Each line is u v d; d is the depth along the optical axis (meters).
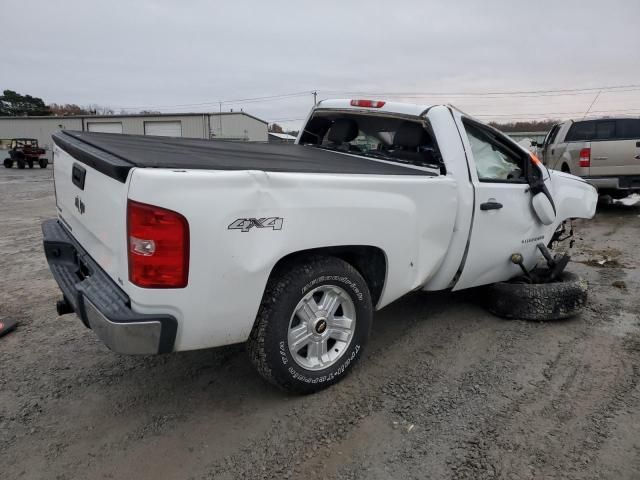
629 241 7.60
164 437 2.79
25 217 10.59
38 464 2.56
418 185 3.38
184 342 2.58
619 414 2.97
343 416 2.97
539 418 2.94
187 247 2.40
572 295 4.33
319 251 3.10
